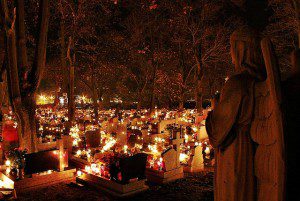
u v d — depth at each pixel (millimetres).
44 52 12953
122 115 27906
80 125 21391
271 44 2596
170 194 9820
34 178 10570
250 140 3051
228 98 3074
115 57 32000
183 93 30953
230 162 3129
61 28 21922
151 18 28172
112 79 37219
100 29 29703
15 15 12422
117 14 29641
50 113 30047
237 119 3059
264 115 2920
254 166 3041
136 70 34750
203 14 27312
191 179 11266
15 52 12398
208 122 3277
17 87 12523
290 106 2809
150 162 11805
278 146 2549
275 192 2799
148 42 30406
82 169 12156
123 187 9594
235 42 3387
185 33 29219
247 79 3094
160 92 35094
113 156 10875
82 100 45062
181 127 17984
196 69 30672
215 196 3365
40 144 14789
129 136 15531
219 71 33719
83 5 23500
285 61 24938
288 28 23703
